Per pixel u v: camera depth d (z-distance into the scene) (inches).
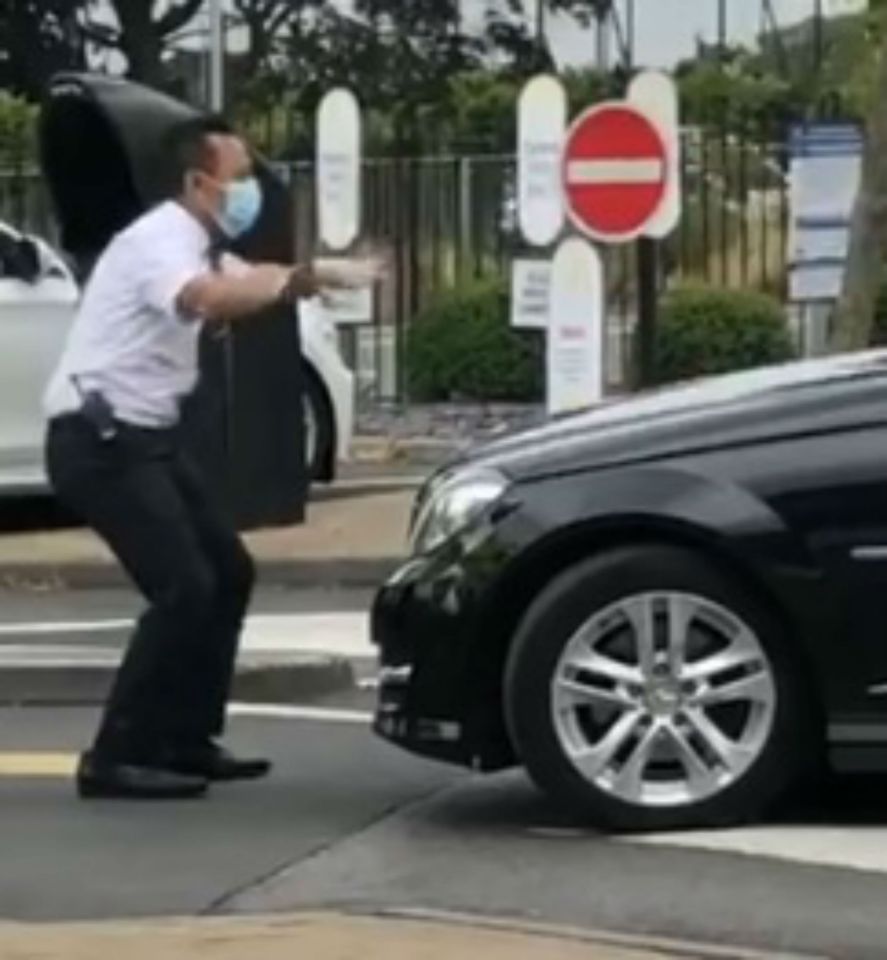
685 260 1024.2
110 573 629.6
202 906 304.3
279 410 589.9
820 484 329.4
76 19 1893.5
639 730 333.1
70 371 356.2
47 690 458.9
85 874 320.8
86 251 521.0
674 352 943.7
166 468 355.6
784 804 349.7
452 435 910.4
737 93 1359.5
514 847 330.6
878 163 767.7
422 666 337.1
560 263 654.5
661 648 332.8
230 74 1888.5
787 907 298.4
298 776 383.2
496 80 1872.5
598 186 647.8
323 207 872.9
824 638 329.7
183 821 350.9
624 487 330.6
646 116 643.5
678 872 314.8
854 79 1334.9
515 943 280.4
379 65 1934.1
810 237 872.3
